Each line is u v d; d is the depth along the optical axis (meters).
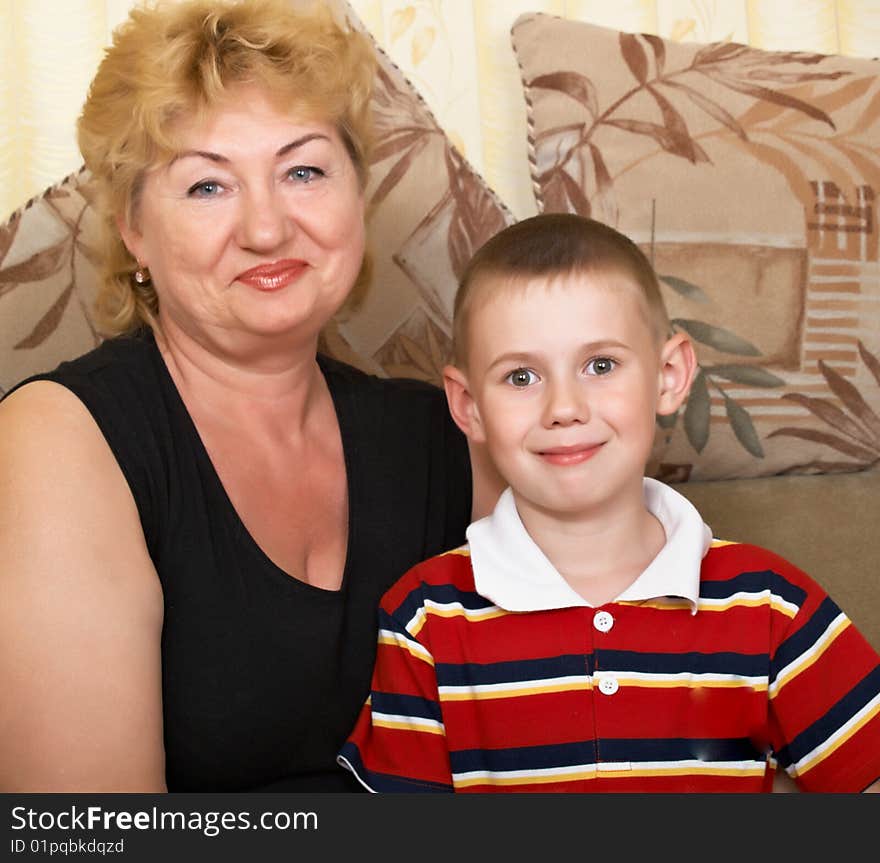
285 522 1.26
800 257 1.70
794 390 1.70
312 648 1.21
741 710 1.15
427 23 2.08
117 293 1.35
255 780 1.23
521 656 1.17
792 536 1.62
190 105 1.15
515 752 1.15
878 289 1.72
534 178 1.77
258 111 1.16
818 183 1.73
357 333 1.67
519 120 2.12
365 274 1.57
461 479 1.41
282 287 1.19
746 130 1.74
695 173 1.71
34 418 1.13
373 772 1.20
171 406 1.22
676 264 1.68
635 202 1.70
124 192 1.22
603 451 1.16
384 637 1.24
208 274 1.18
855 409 1.71
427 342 1.70
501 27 2.10
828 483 1.72
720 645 1.16
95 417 1.15
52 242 1.59
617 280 1.18
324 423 1.36
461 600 1.22
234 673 1.17
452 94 2.11
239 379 1.25
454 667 1.19
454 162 1.75
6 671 1.02
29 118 1.94
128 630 1.07
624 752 1.13
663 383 1.26
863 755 1.14
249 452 1.26
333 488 1.33
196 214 1.17
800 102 1.77
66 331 1.58
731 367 1.68
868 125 1.78
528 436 1.17
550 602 1.16
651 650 1.15
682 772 1.13
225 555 1.18
